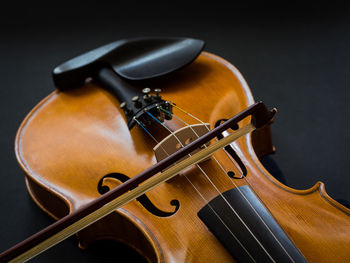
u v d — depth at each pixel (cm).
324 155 61
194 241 46
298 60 72
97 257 55
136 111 52
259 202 46
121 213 48
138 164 51
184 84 58
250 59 73
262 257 44
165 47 59
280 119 65
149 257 51
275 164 59
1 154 64
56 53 77
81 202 51
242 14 80
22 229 57
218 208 46
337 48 74
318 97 67
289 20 78
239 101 56
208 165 49
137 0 85
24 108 69
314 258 44
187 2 83
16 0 85
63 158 53
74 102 58
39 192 54
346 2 80
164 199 48
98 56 58
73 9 84
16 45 78
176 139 48
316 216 46
